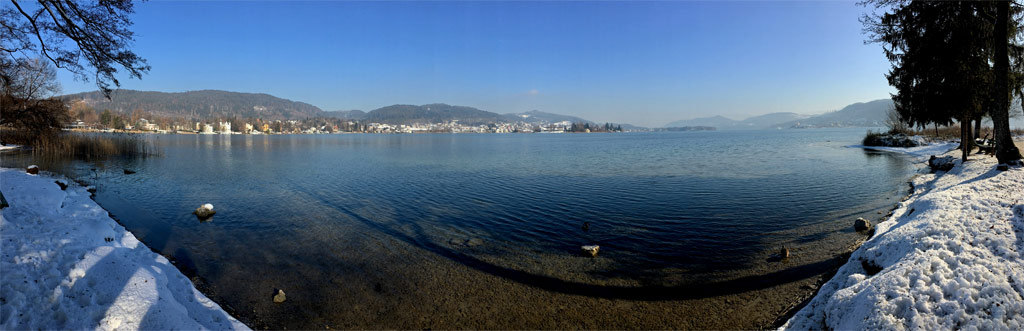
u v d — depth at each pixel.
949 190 10.02
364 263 8.40
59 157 31.45
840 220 11.36
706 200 15.02
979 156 18.95
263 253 9.02
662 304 6.47
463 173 25.34
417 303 6.57
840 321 4.91
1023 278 4.55
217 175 23.81
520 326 5.85
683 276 7.61
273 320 5.95
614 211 13.45
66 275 5.20
